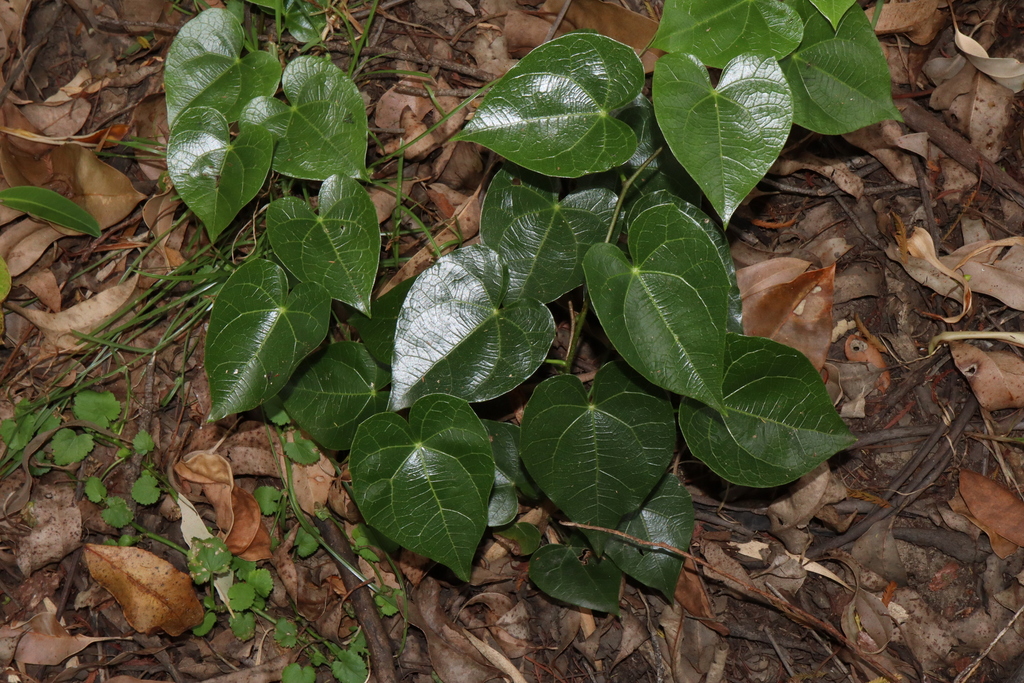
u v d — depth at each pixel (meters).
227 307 0.73
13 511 0.80
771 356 0.72
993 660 0.82
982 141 0.84
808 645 0.83
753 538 0.84
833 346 0.85
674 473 0.80
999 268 0.82
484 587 0.83
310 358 0.77
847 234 0.85
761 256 0.84
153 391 0.81
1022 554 0.82
